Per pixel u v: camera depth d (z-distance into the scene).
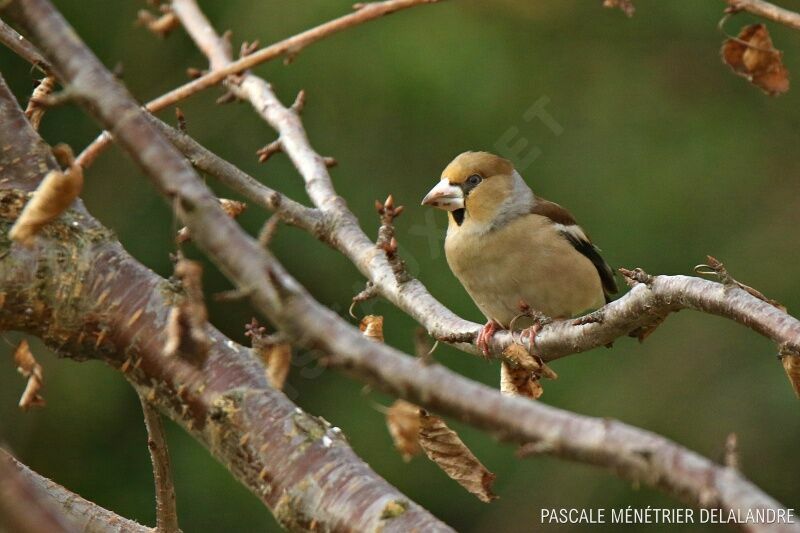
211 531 13.38
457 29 14.74
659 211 14.95
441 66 14.40
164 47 14.60
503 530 13.93
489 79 14.64
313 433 3.96
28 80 14.09
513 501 14.05
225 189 13.98
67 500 5.12
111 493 13.76
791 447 14.35
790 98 15.84
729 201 15.24
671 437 14.43
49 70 5.45
